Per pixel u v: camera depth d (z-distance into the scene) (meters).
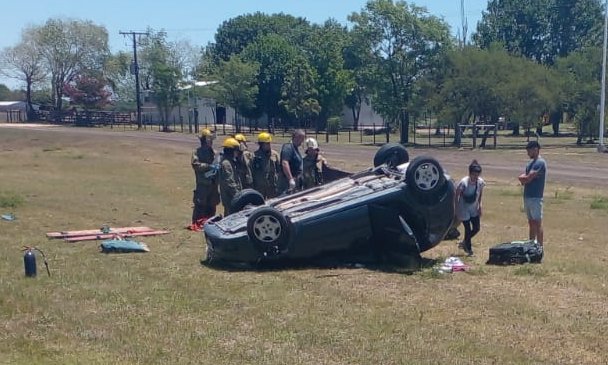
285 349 7.73
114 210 20.30
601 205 22.09
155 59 93.50
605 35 52.09
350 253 12.26
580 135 61.56
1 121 100.31
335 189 13.05
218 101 88.56
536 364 7.36
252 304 9.62
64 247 14.08
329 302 9.72
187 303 9.62
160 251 13.66
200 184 16.42
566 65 62.94
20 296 9.88
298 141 14.68
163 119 88.25
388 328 8.48
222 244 11.92
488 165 38.91
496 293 10.30
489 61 58.75
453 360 7.41
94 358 7.39
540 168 13.05
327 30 95.06
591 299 10.01
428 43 66.12
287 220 11.91
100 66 105.44
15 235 15.59
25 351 7.64
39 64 103.75
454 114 59.78
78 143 47.50
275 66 92.62
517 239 15.38
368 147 53.59
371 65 67.50
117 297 9.91
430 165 12.06
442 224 12.25
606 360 7.50
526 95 58.19
